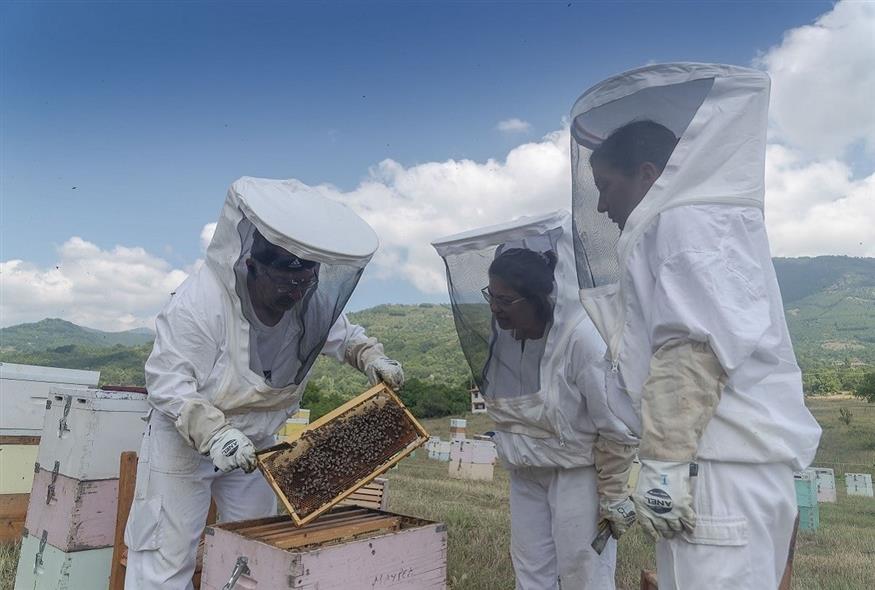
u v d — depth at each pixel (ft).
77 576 11.93
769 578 6.11
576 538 10.65
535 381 10.46
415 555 7.94
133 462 11.52
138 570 10.28
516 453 11.05
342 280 9.94
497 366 10.89
